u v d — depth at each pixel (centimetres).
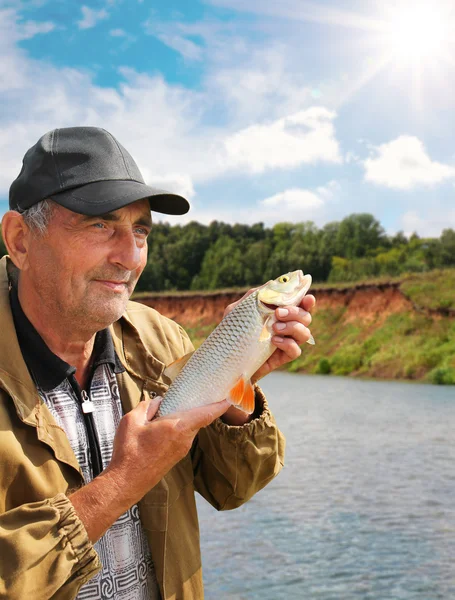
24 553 163
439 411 2458
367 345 4734
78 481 197
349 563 882
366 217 11762
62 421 207
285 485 1341
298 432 2027
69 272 196
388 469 1466
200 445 238
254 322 231
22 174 202
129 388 228
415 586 793
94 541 176
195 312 6531
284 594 775
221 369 227
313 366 4862
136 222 206
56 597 168
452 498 1211
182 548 221
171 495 222
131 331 240
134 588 210
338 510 1149
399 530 1028
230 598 767
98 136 203
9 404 192
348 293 5538
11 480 183
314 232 12569
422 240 11025
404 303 5072
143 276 10375
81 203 189
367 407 2634
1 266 225
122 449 184
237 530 1049
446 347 4250
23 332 208
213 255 10550
